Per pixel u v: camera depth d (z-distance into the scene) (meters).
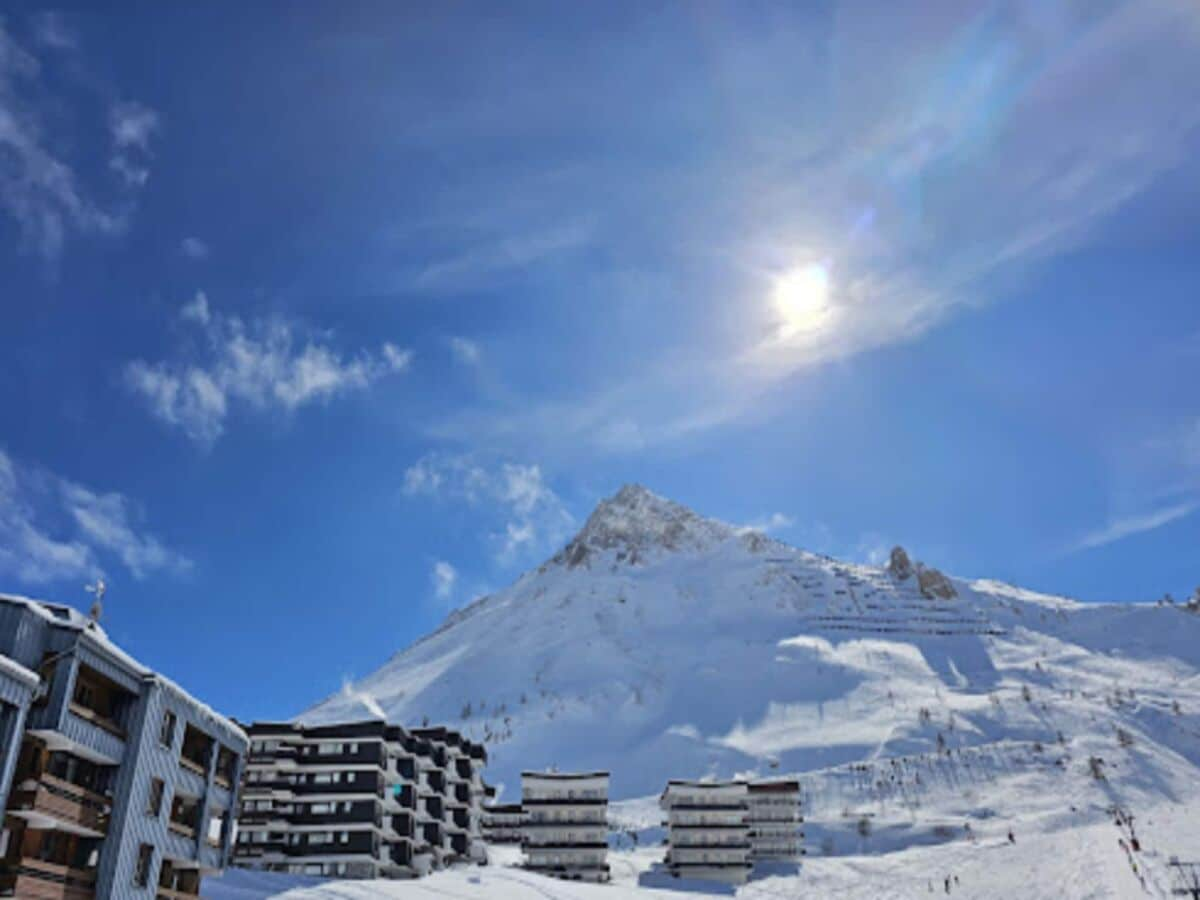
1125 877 86.31
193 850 50.75
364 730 103.44
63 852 42.41
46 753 40.94
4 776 35.56
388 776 105.25
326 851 97.56
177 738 49.41
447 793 122.81
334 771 101.56
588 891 98.69
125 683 45.06
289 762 101.19
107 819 43.56
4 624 38.69
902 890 110.38
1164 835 107.06
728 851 136.62
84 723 41.56
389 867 102.00
